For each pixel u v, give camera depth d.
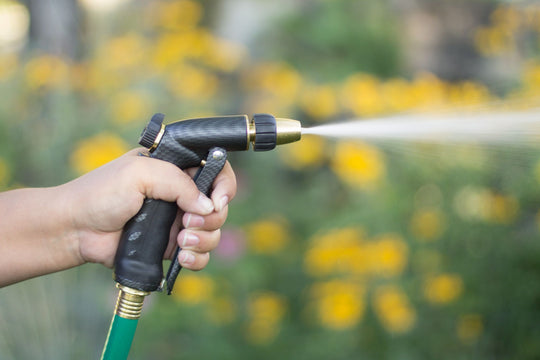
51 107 2.87
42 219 1.10
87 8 3.64
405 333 2.18
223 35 4.00
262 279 2.53
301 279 2.59
